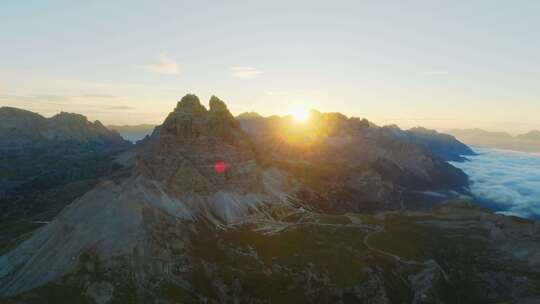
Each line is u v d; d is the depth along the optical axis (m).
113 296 142.62
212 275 164.62
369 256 197.12
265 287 164.75
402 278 186.38
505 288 188.75
